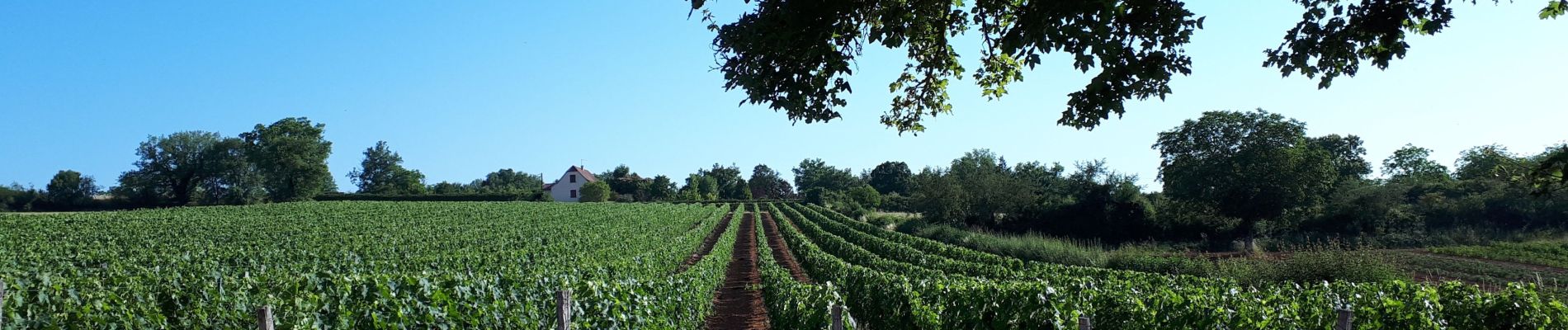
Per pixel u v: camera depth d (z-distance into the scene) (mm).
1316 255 15781
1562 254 23891
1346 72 4543
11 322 6062
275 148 73062
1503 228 34312
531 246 25484
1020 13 4227
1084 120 4469
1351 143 58812
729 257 29656
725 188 121125
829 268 19906
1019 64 5809
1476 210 35906
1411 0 4234
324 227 35219
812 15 4277
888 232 43344
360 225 38156
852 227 50500
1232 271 17016
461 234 31141
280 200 75125
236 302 7512
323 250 20516
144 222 36656
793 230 41781
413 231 33469
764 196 120188
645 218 53875
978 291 9875
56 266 15703
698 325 14891
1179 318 8445
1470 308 8617
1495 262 23094
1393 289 10414
